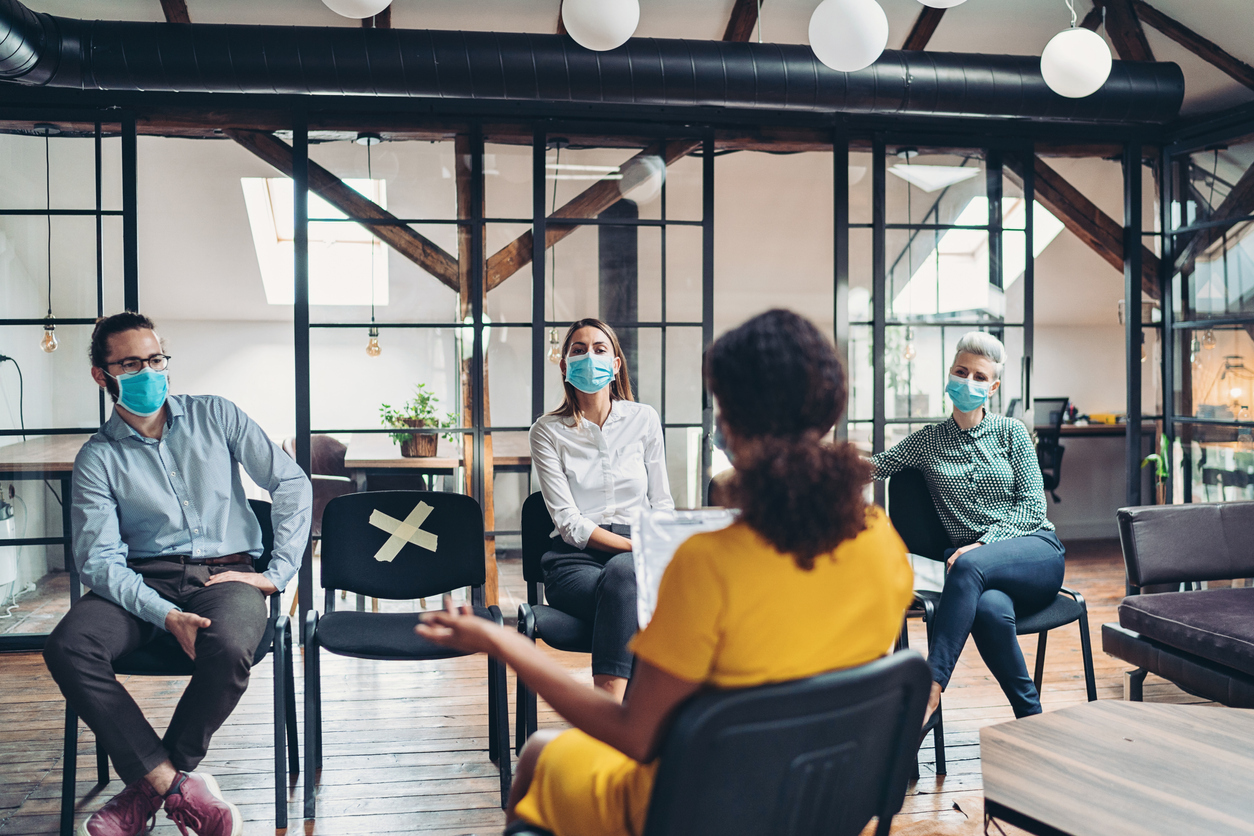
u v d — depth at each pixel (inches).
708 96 140.3
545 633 93.5
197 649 83.4
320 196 158.2
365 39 132.3
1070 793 58.8
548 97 138.8
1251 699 92.8
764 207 218.4
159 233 227.3
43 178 149.4
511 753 106.4
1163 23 165.2
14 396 150.1
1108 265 265.1
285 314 264.1
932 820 87.9
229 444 98.0
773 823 42.5
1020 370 175.0
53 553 150.7
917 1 163.8
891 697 44.3
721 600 41.1
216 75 130.8
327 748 108.7
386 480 164.9
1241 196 163.2
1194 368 175.8
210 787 83.4
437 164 161.2
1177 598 108.8
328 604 100.6
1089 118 151.5
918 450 112.8
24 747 108.5
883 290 169.9
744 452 42.6
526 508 106.3
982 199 172.6
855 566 43.6
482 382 165.0
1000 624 97.4
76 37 126.7
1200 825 54.5
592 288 165.6
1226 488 167.6
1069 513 262.4
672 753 38.3
